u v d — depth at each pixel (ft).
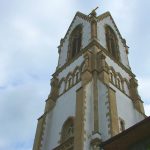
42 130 145.18
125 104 151.02
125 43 216.13
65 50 205.26
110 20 220.43
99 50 168.86
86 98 127.44
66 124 137.18
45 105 161.48
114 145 81.41
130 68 189.57
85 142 108.06
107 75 144.05
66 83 166.09
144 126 77.46
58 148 124.77
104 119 119.55
